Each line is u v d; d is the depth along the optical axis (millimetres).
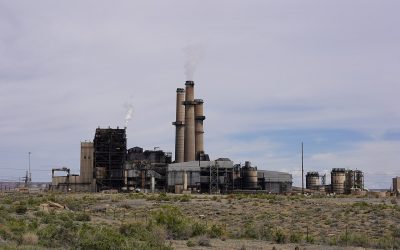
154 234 39312
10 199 91250
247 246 37750
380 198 122688
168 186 172750
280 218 66375
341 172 192125
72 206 78438
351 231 52969
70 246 29828
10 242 29156
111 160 173125
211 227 48719
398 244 40219
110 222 55062
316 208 78812
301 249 35969
